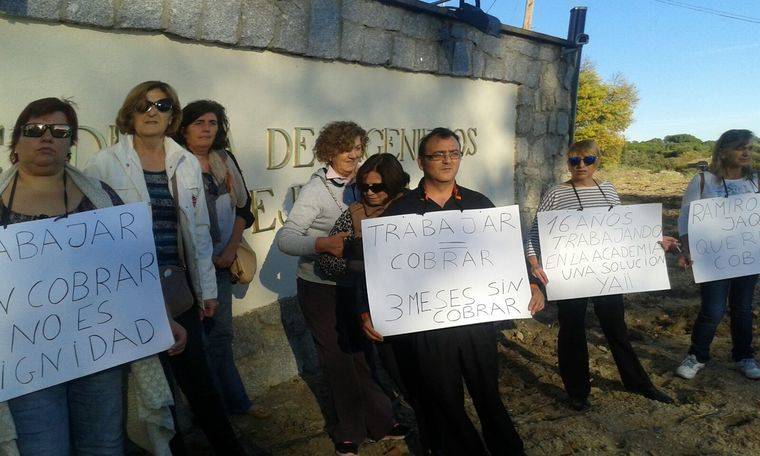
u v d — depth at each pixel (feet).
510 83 22.30
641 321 20.49
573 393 13.88
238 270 12.36
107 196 8.38
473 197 10.14
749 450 12.09
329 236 10.90
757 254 14.67
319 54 15.57
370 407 12.30
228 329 12.79
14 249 7.39
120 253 8.08
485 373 9.84
